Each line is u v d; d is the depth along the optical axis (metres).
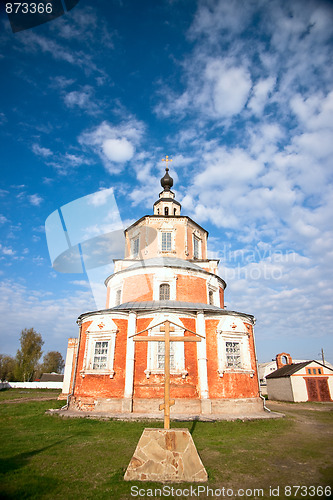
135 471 8.47
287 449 11.64
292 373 38.00
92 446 11.72
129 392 18.78
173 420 16.55
